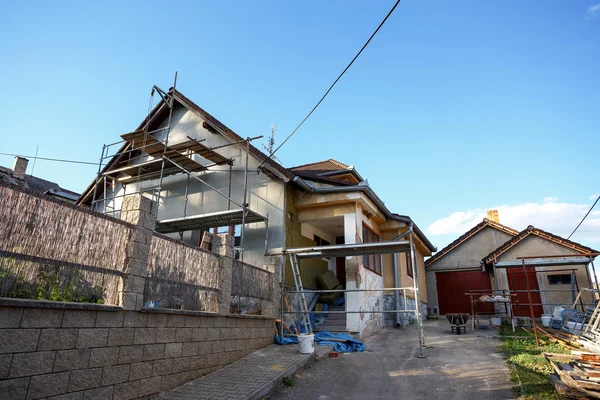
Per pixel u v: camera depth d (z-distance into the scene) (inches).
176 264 267.3
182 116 588.7
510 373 287.3
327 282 530.9
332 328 463.5
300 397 254.5
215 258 312.3
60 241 189.9
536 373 282.8
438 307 816.3
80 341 186.9
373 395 257.8
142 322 226.7
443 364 324.5
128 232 227.1
